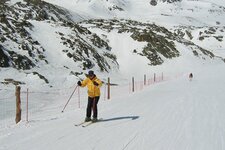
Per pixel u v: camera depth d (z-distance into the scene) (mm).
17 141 9266
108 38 64375
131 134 9836
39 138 9531
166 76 52000
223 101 17656
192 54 71188
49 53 40500
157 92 25094
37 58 36844
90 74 11719
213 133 9891
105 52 55844
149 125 11188
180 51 69625
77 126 11242
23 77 29641
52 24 51312
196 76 48375
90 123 11586
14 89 25203
